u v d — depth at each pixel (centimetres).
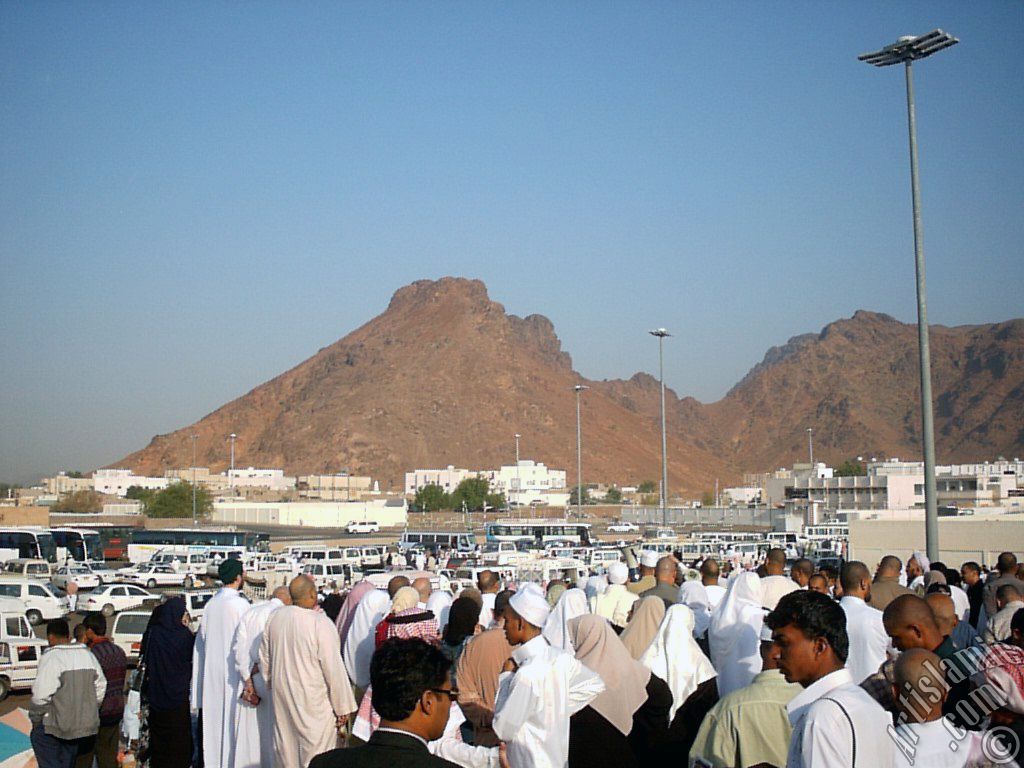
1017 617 711
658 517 14262
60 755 1007
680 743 801
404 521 15650
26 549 6438
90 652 1042
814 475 17750
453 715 728
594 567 5256
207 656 1014
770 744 593
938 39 2338
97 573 5628
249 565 6122
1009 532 3744
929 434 2253
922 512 7162
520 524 9062
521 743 667
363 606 1064
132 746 1155
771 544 6756
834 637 512
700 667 877
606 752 736
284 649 859
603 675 753
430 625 843
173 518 13862
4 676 2081
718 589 1206
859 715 470
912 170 2369
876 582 1092
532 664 677
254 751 948
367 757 449
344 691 863
